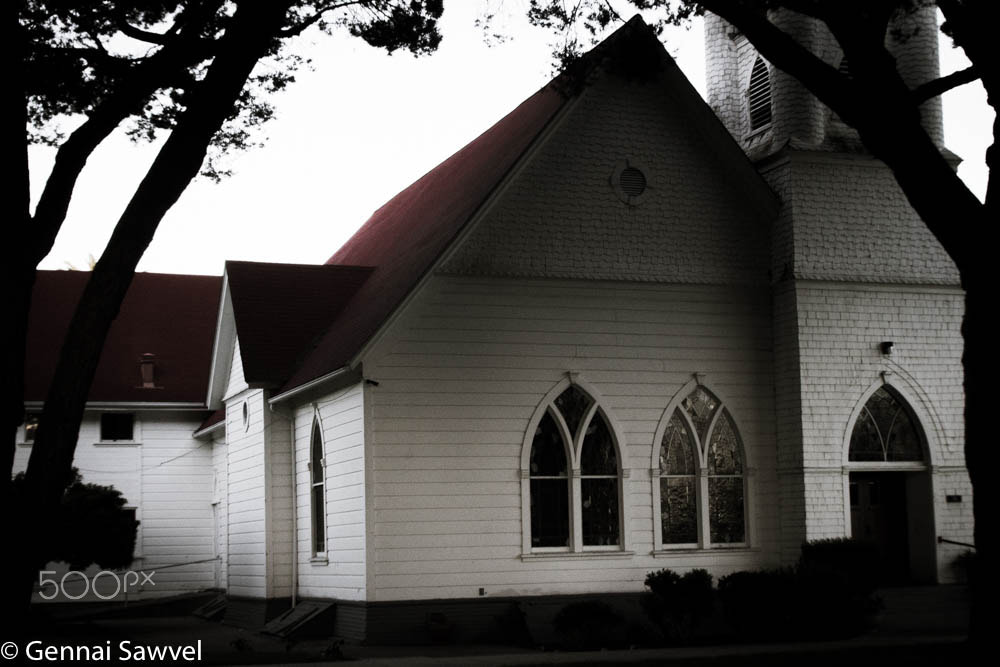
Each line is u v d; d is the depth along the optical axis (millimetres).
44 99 18344
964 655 15453
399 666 18422
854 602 21453
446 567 23641
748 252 26672
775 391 26438
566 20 21047
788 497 25891
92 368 14258
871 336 26484
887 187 27016
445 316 24312
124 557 28766
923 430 26688
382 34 19641
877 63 16125
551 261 25125
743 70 29625
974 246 15625
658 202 26109
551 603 23844
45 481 13789
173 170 14789
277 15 15227
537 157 25281
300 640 25000
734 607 21906
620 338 25484
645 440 25406
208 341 42375
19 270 13484
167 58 15414
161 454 40188
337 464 25516
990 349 15414
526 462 24406
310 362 28000
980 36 15719
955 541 26516
